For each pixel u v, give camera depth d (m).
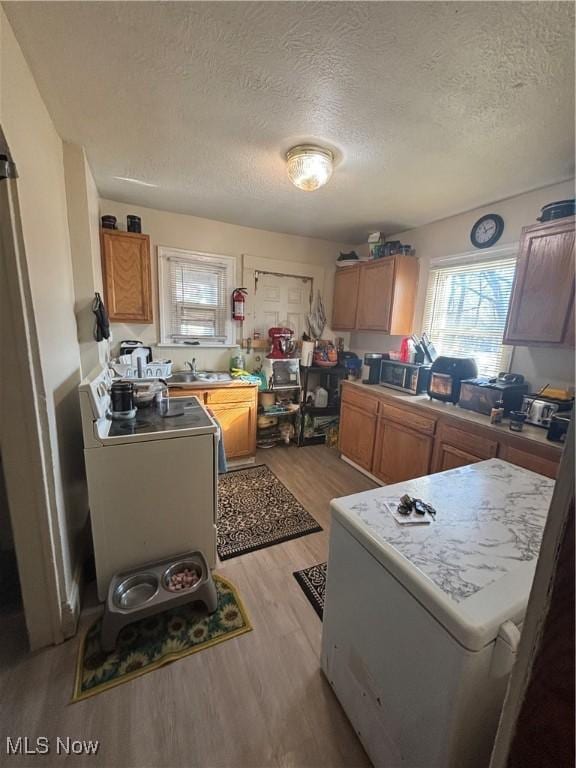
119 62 1.21
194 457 1.69
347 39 1.07
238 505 2.53
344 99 1.37
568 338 1.79
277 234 3.55
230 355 3.56
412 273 3.06
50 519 1.31
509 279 2.37
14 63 1.09
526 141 1.61
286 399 3.83
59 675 1.27
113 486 1.55
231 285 3.42
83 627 1.47
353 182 2.16
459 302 2.74
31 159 1.25
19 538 1.27
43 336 1.31
